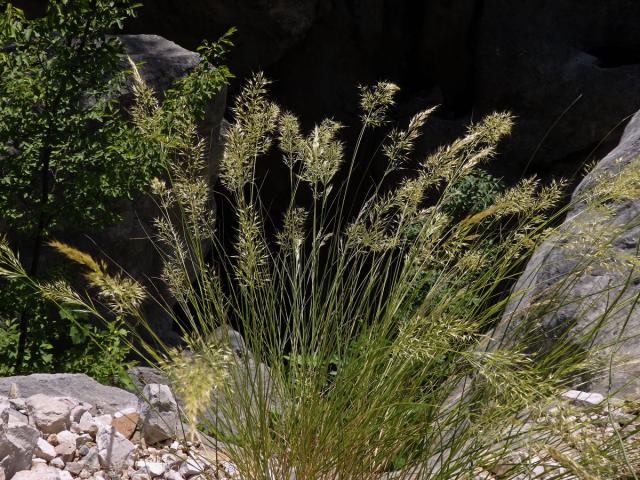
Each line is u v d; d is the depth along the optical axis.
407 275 2.51
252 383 2.43
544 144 14.24
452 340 2.32
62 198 6.75
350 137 15.12
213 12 13.84
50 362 5.39
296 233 2.73
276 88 15.22
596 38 14.77
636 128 5.66
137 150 5.34
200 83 5.46
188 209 2.76
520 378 2.05
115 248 7.75
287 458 2.43
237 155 2.65
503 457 2.20
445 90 15.77
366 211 2.73
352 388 2.36
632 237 3.85
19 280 5.21
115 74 5.64
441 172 2.67
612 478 1.96
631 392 3.21
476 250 2.52
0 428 2.62
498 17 15.03
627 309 3.70
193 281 8.53
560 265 3.98
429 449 2.30
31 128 5.58
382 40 15.66
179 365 1.80
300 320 2.55
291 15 14.24
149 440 3.09
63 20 5.39
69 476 2.71
